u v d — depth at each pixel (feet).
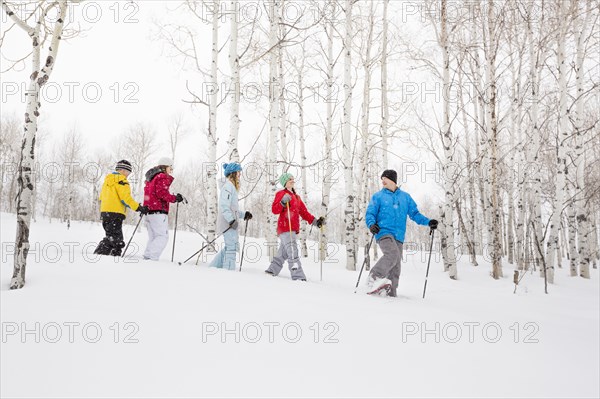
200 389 6.40
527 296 21.84
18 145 102.73
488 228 44.80
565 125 31.96
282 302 11.39
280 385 6.63
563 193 31.53
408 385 6.90
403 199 16.92
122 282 12.58
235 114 30.01
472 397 6.60
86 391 6.29
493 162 30.71
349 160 29.86
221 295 11.69
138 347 7.91
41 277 12.94
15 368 7.01
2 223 49.34
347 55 30.71
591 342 10.77
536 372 7.96
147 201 19.42
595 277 39.27
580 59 36.50
